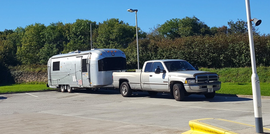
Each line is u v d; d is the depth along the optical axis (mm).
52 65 25984
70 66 23453
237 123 7707
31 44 72062
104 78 20672
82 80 22000
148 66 16906
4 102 18938
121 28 71500
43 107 15555
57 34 75062
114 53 21406
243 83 24250
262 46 28516
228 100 14922
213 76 15055
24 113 13625
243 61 29500
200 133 7398
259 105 6887
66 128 9352
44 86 33156
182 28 64688
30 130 9289
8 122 11133
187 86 14453
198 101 14906
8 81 47781
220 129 7004
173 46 34875
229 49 30484
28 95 23469
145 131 8367
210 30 66688
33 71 45188
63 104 16500
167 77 15469
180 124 9227
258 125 6852
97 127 9297
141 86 17172
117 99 17656
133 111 12602
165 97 17594
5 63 52062
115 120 10508
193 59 32906
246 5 7016
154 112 12031
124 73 18438
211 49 31500
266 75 25641
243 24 47531
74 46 65250
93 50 21453
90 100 17953
